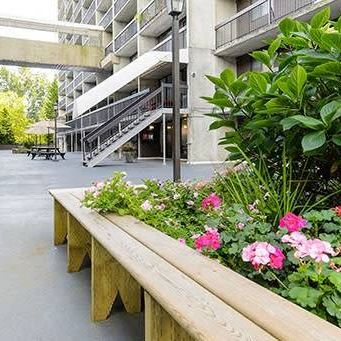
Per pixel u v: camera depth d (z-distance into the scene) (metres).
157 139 20.31
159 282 1.15
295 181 1.97
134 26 20.83
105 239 1.70
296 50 2.05
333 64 1.65
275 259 1.21
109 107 21.16
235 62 15.55
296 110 1.82
